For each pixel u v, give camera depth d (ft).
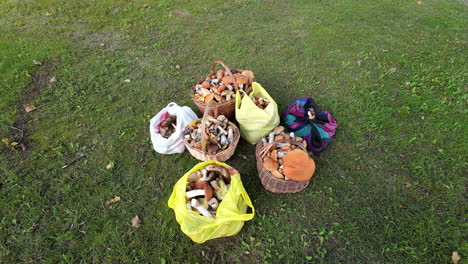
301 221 8.68
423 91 13.12
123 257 7.85
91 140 10.94
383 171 9.95
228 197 7.30
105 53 15.48
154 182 9.63
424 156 10.32
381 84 13.65
